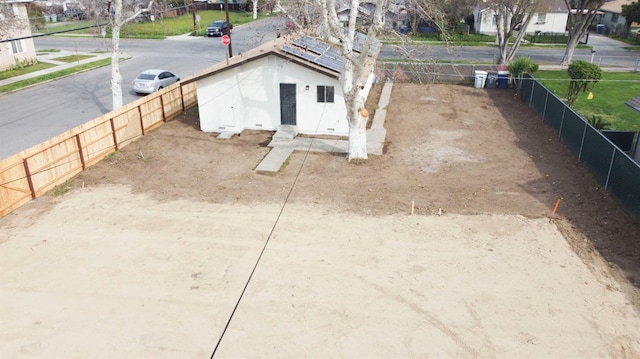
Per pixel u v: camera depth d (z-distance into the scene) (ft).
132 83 102.94
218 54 135.74
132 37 163.02
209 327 31.89
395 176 56.18
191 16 221.25
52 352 29.71
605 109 85.61
